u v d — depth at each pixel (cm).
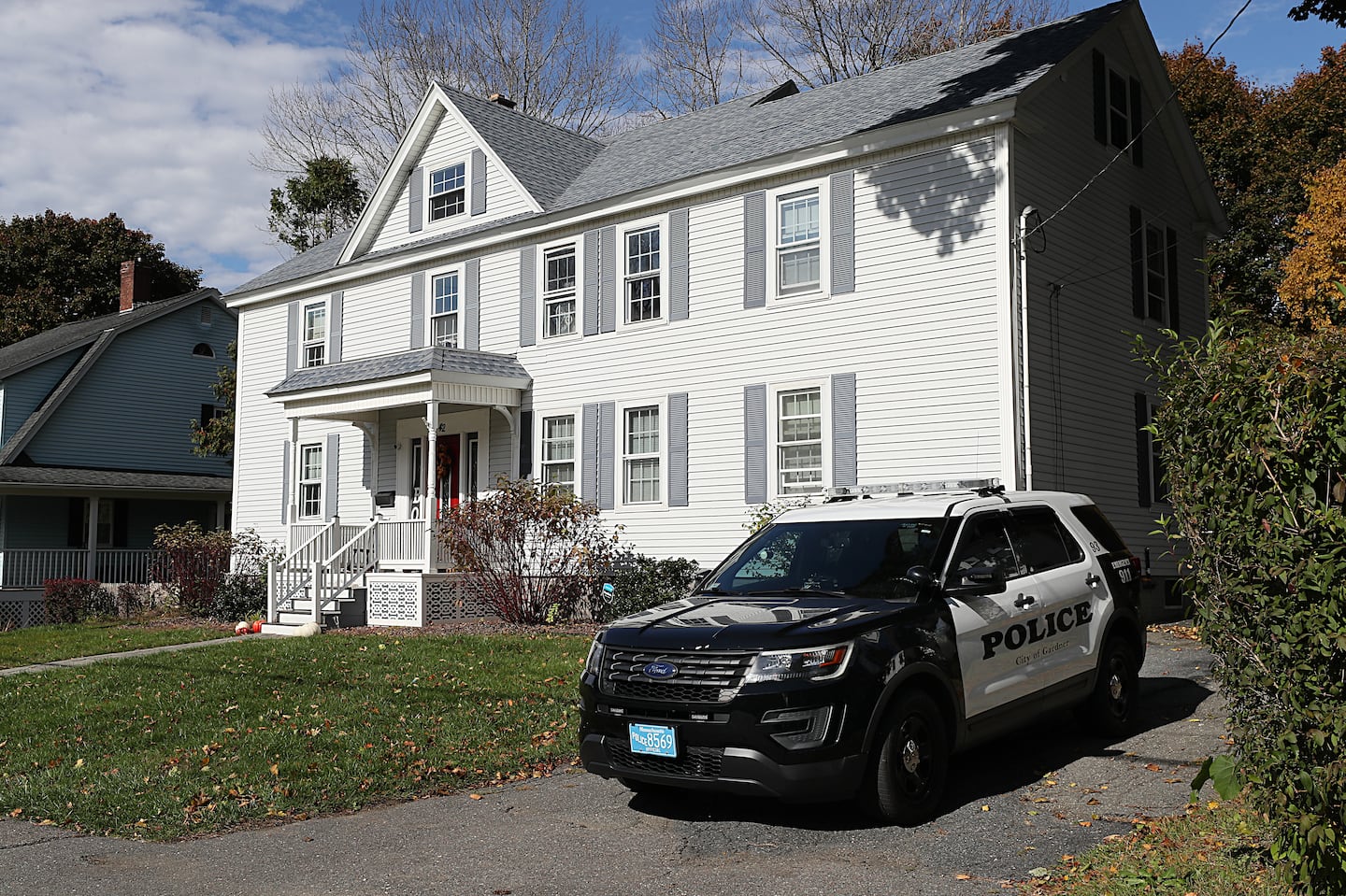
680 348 1844
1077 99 1703
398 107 4247
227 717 1016
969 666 706
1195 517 498
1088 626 837
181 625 2080
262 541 2505
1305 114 2933
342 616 1903
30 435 2909
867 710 625
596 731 682
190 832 681
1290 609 444
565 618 1764
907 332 1595
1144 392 1819
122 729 980
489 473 2105
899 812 641
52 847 654
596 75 4259
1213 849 561
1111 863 556
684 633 665
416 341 2259
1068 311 1622
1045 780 739
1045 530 852
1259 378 458
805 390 1700
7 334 4366
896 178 1623
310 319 2500
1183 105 3162
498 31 4162
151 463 3231
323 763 830
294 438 2211
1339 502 423
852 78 2089
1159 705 976
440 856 624
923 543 749
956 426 1538
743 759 617
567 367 1998
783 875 570
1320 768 429
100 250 4759
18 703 1128
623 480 1903
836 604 691
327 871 601
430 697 1078
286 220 4041
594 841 644
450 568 1894
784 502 1698
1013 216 1512
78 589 2523
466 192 2233
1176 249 2008
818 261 1708
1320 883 436
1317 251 2348
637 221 1923
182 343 3341
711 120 2238
